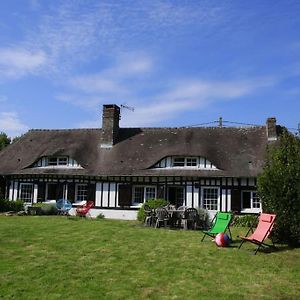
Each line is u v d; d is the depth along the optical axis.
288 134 14.07
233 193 23.84
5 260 10.55
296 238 12.77
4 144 41.12
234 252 11.91
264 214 12.95
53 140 29.58
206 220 19.27
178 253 11.74
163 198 24.73
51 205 24.47
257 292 8.27
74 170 26.38
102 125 28.59
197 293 8.17
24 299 7.73
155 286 8.62
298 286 8.70
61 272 9.51
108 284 8.70
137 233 15.36
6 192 27.47
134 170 25.42
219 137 27.36
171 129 28.95
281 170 13.23
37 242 13.05
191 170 24.75
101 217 24.86
